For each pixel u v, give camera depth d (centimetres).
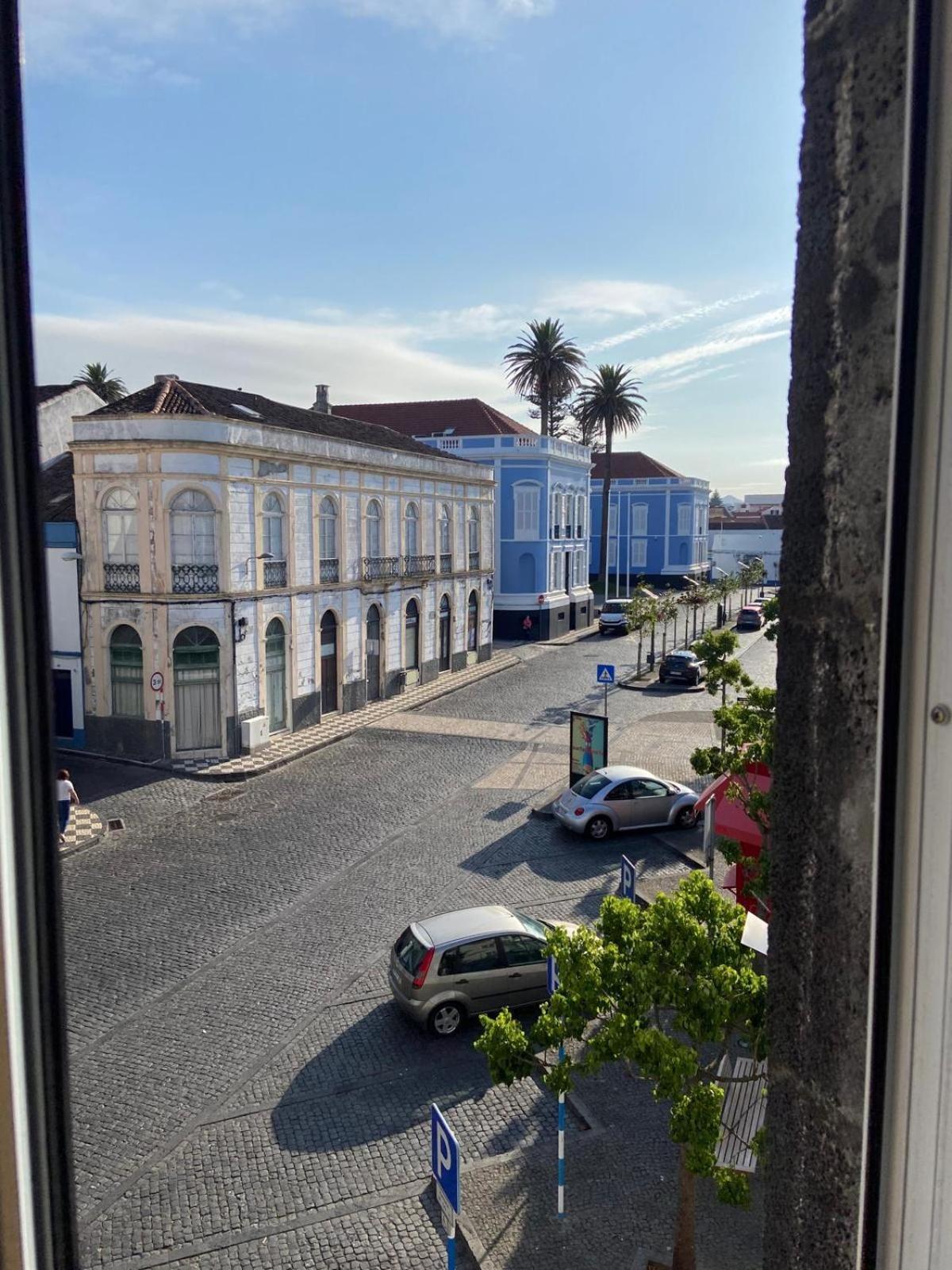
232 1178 858
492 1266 748
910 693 136
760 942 872
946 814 131
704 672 3603
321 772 2319
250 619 2422
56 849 126
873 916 140
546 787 2177
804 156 154
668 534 7275
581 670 3922
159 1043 1087
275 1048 1079
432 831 1858
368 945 1343
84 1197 832
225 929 1396
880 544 140
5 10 117
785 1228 163
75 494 2312
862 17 139
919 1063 136
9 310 118
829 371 149
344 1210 816
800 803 159
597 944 663
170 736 2309
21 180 120
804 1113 158
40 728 123
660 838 1808
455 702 3209
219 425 2278
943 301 128
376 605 3100
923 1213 135
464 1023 1132
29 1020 120
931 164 128
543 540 4791
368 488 2988
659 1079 595
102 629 2339
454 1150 628
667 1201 824
